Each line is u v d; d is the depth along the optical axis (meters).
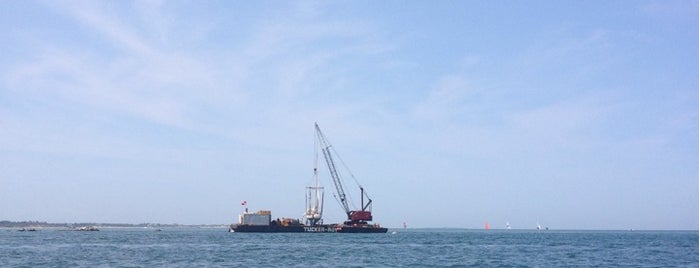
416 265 111.12
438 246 187.25
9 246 177.50
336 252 147.38
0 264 110.06
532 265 113.38
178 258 125.69
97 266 106.06
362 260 121.75
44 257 128.50
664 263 121.38
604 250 172.62
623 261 126.50
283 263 113.50
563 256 141.62
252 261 117.88
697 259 134.12
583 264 117.12
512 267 108.44
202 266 106.69
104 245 185.12
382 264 112.75
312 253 142.75
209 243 198.25
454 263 116.44
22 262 114.50
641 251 168.25
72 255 135.38
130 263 112.88
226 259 122.88
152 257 128.75
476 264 114.56
